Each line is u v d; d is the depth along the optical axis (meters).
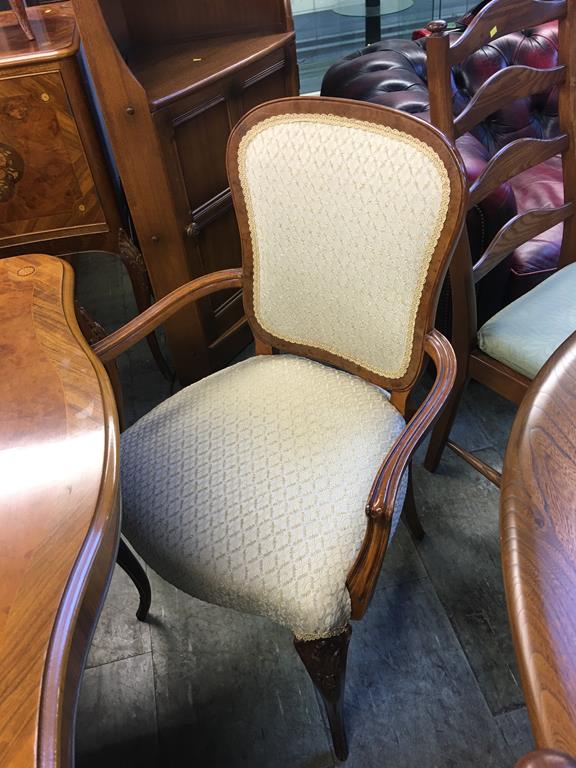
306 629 0.80
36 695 0.48
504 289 1.50
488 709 1.07
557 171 1.76
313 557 0.83
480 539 1.34
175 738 1.09
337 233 0.93
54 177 1.47
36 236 1.55
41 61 1.29
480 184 1.08
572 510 0.49
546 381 0.59
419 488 1.46
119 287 2.31
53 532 0.60
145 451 1.01
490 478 1.30
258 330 1.16
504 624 1.19
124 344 1.03
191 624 1.25
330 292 1.00
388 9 2.57
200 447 0.99
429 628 1.20
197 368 1.76
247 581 0.83
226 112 1.53
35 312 0.89
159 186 1.39
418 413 0.87
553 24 1.83
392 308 0.94
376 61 1.70
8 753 0.45
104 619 1.27
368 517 0.77
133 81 1.24
